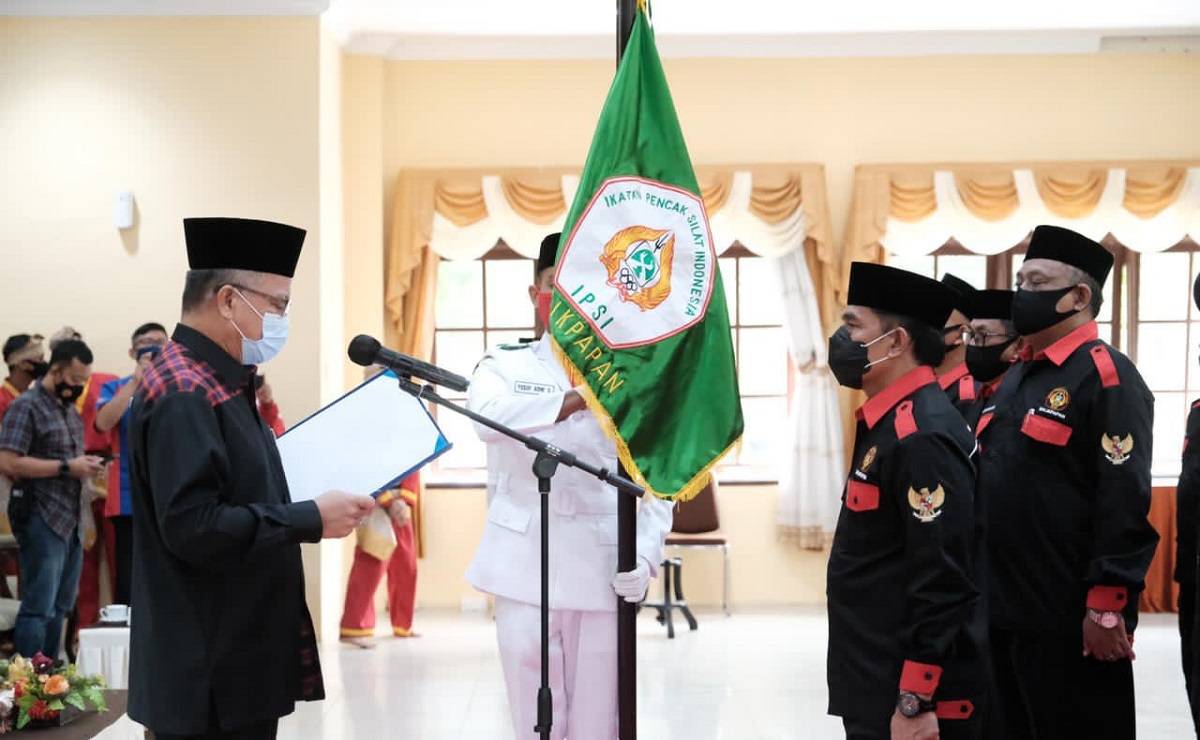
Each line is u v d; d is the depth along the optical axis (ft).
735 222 26.40
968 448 8.47
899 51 26.73
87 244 22.71
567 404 9.61
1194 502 10.86
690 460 9.55
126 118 22.74
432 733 16.97
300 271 22.90
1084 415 10.28
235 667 7.57
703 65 26.89
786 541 26.66
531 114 26.86
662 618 24.47
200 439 7.35
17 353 20.36
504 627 10.02
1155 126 26.84
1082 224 26.40
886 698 8.51
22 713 11.62
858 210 26.43
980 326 12.04
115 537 20.39
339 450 8.28
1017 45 26.66
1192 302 26.91
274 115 22.84
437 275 26.84
